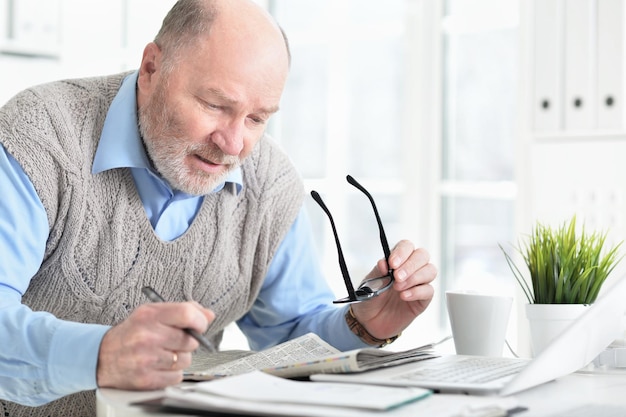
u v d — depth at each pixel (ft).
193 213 4.48
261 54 3.77
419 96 10.05
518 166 7.87
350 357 2.95
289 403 2.44
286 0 11.02
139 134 4.21
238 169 4.52
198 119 3.84
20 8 9.52
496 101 9.32
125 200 4.24
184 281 4.44
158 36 4.07
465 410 2.41
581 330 3.01
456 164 9.91
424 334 9.87
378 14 10.36
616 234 6.98
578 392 3.03
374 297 4.36
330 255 10.59
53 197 4.05
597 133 7.14
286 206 4.83
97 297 4.24
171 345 2.87
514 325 7.82
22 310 3.29
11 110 4.11
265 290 4.97
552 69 7.73
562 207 7.40
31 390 3.17
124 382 2.90
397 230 10.25
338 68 10.61
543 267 4.05
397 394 2.54
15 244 3.87
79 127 4.20
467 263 9.69
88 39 9.80
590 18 7.48
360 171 10.51
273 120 11.14
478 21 9.49
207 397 2.48
